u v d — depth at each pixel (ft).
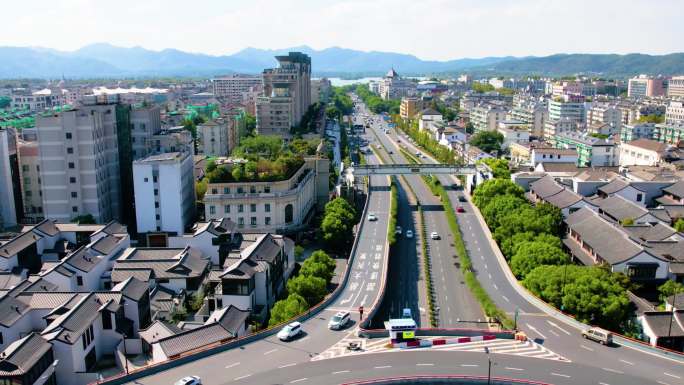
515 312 379.76
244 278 418.92
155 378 301.02
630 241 471.21
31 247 515.09
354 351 334.03
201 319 414.62
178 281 461.78
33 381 307.37
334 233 598.34
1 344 356.18
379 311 444.14
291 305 386.11
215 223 552.00
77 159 622.13
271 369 311.27
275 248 494.18
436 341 343.87
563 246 547.90
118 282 447.83
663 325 369.09
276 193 634.43
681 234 511.40
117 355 362.74
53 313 368.68
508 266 515.09
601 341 347.36
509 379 300.61
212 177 639.76
